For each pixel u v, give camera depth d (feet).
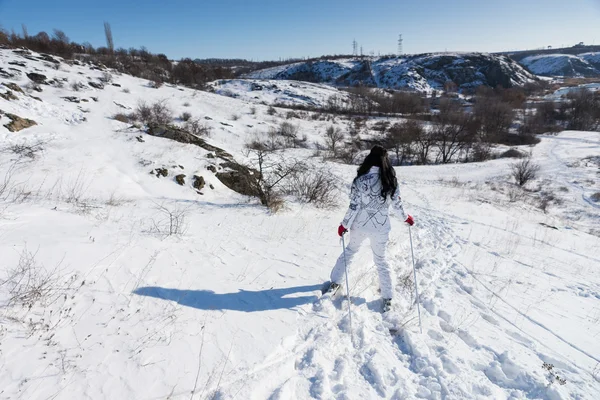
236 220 20.30
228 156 36.70
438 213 32.71
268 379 7.63
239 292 11.20
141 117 76.02
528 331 10.98
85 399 6.49
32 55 104.37
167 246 13.93
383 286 11.32
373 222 10.91
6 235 11.44
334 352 8.93
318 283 12.42
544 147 145.48
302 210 25.21
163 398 6.77
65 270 10.19
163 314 9.40
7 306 8.20
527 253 20.95
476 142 148.46
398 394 7.71
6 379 6.50
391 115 208.13
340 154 100.53
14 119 30.89
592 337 11.06
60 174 22.71
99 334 8.22
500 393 7.94
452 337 10.25
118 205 19.58
